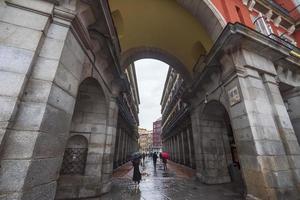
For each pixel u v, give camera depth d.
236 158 9.22
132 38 8.56
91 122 6.52
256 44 5.85
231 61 5.99
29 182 2.18
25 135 2.31
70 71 3.43
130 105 21.11
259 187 4.56
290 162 4.85
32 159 2.25
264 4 9.16
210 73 7.31
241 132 5.38
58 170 2.87
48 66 2.82
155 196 6.15
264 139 4.83
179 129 18.81
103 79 6.49
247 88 5.52
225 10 6.96
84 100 6.69
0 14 2.71
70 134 6.19
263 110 5.26
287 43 7.74
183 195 6.23
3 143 2.12
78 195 5.61
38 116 2.47
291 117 7.32
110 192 6.71
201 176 8.83
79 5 3.68
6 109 2.23
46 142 2.57
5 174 2.06
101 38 4.98
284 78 7.11
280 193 4.27
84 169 5.98
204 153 8.74
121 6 6.79
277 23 9.77
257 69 5.83
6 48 2.55
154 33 8.74
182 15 7.52
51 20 3.12
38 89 2.62
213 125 9.52
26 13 2.89
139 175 8.16
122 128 16.38
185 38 8.70
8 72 2.43
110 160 6.93
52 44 3.00
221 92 6.88
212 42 7.25
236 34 5.39
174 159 23.19
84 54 4.35
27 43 2.71
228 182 8.46
